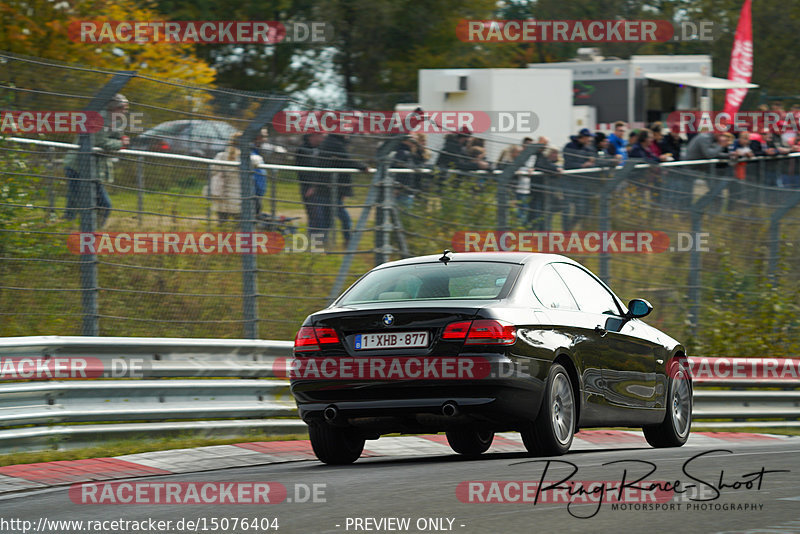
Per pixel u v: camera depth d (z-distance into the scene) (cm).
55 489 2755
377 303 3108
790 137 7362
